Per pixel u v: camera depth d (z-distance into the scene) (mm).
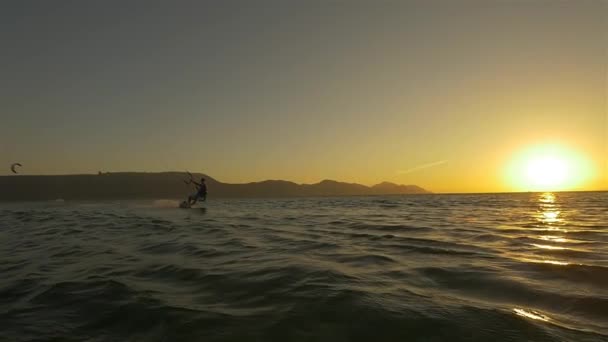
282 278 7273
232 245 11719
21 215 30688
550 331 4637
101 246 11938
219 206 50031
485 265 8344
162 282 7297
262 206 49781
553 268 7848
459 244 11594
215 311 5492
